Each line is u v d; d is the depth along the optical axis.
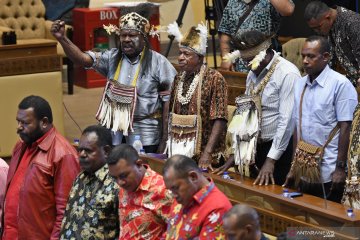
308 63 11.06
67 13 23.83
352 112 11.04
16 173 11.33
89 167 10.08
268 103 11.66
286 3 14.09
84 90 22.81
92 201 10.05
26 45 17.62
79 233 10.12
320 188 11.29
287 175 11.48
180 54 12.03
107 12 22.92
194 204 8.66
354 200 10.76
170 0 23.66
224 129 12.00
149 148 13.05
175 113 12.24
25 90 17.73
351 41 12.53
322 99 11.12
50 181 11.04
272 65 11.62
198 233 8.62
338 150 11.05
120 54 13.05
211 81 11.99
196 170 8.65
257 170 11.96
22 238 11.10
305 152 11.27
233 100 14.48
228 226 7.92
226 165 11.93
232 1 14.63
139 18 12.80
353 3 17.72
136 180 9.45
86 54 12.96
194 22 24.19
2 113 17.52
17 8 21.72
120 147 9.45
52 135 11.15
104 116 13.05
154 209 9.41
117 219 10.08
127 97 12.86
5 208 11.35
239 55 11.73
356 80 12.66
